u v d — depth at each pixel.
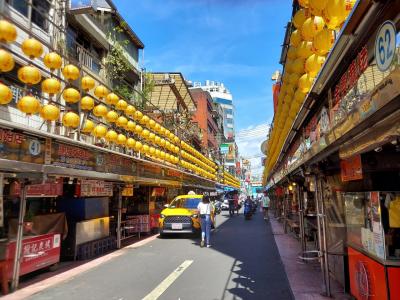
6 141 6.65
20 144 6.97
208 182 35.88
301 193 10.40
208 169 34.06
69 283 7.75
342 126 4.02
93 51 17.72
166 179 18.66
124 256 11.08
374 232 4.89
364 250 5.31
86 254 10.70
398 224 4.59
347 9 3.65
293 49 5.90
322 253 6.96
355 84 3.91
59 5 13.73
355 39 3.53
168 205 17.94
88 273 8.71
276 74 18.55
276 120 10.56
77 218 10.96
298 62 5.75
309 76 5.44
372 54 3.41
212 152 53.53
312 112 6.43
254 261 9.96
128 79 21.42
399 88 2.42
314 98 5.65
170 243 14.06
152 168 16.06
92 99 9.73
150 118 14.44
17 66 11.29
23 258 7.77
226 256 10.85
